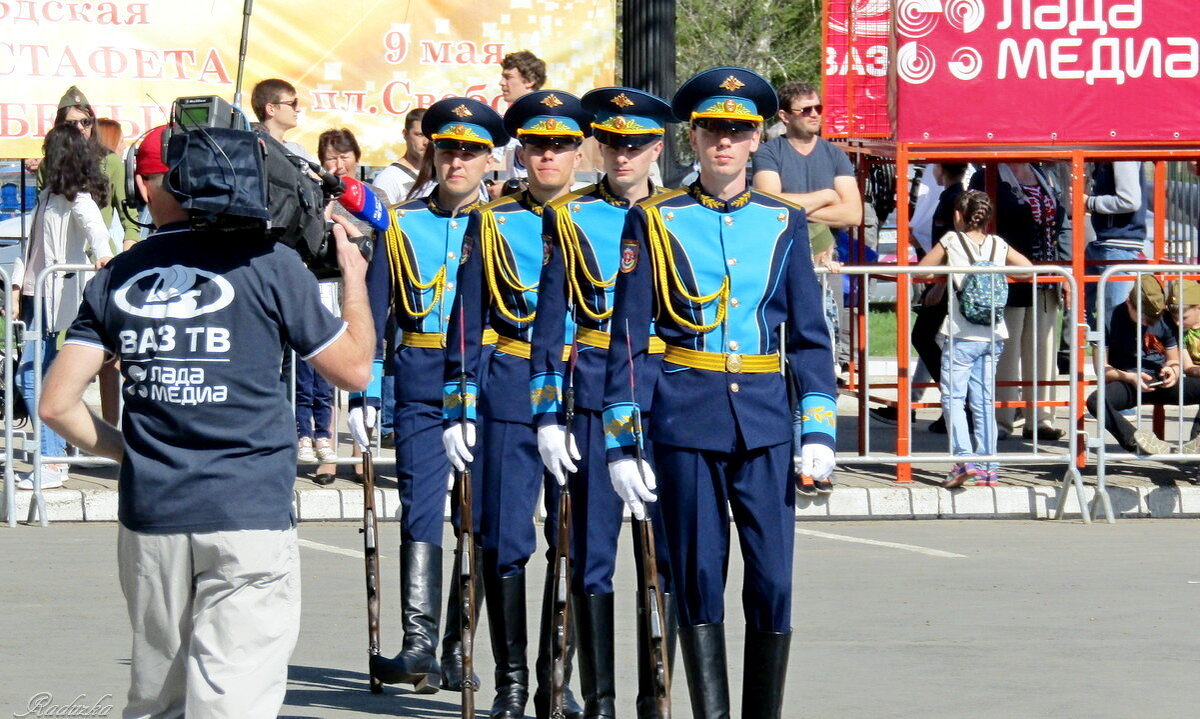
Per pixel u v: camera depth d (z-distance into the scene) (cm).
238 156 816
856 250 2645
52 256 1989
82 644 1368
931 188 2922
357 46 2431
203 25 2392
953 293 1967
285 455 850
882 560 1734
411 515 1288
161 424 832
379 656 1232
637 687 1305
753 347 1024
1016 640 1398
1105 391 1961
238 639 836
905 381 2005
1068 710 1189
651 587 998
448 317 1322
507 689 1201
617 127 1177
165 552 833
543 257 1188
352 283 885
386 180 2058
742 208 1041
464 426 1185
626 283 1034
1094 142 2000
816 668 1307
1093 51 1989
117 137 2208
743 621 1488
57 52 2355
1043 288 2280
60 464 1986
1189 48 1989
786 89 2022
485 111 1351
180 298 832
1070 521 1977
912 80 1997
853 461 1959
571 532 1159
